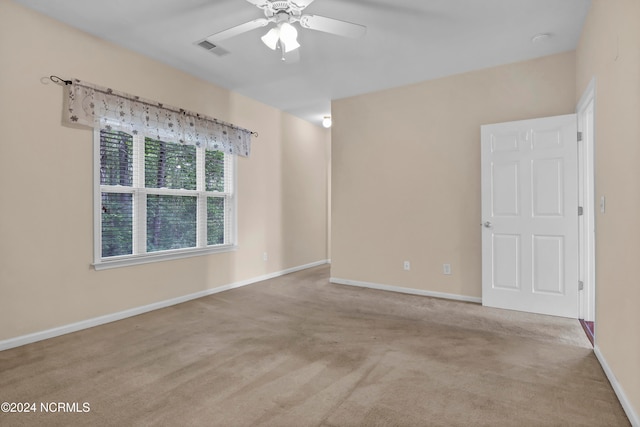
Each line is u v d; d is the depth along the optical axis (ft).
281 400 6.18
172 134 12.09
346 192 15.49
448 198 13.12
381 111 14.60
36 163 8.95
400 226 14.16
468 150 12.73
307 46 10.79
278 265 17.43
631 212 5.77
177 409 5.90
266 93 15.07
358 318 10.82
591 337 9.11
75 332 9.62
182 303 12.57
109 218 10.74
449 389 6.54
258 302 12.67
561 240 10.76
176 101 12.44
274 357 7.98
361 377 7.03
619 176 6.36
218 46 10.80
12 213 8.54
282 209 17.71
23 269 8.73
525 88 11.71
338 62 11.93
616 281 6.51
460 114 12.88
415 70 12.60
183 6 8.73
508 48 10.91
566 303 10.72
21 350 8.35
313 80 13.58
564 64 11.11
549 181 10.87
